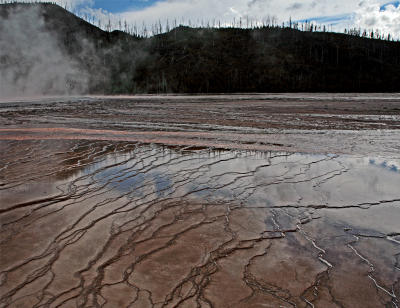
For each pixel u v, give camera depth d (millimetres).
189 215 3699
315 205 4047
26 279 2406
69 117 13758
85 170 5582
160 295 2229
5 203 3982
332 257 2803
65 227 3328
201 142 8109
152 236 3156
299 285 2375
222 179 5105
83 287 2314
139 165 5938
